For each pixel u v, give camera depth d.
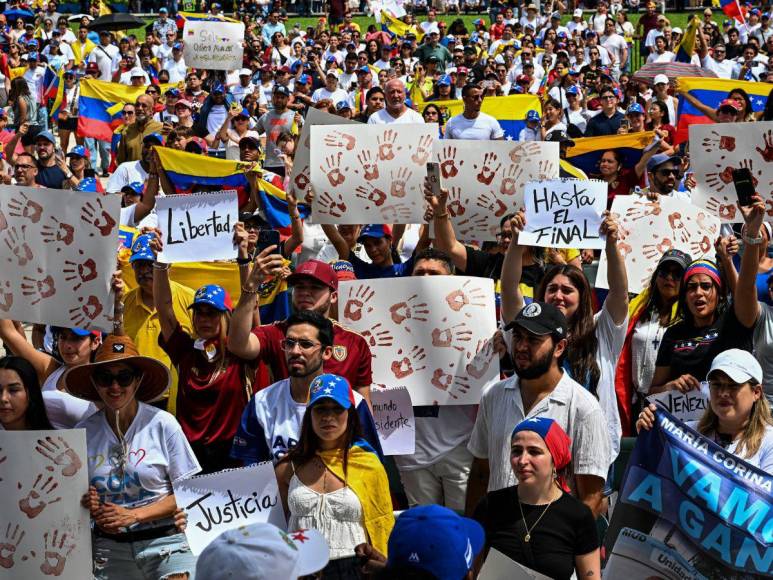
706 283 7.10
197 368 6.95
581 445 6.00
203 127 18.22
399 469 7.30
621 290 6.85
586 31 30.16
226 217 7.39
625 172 12.35
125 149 17.09
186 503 5.88
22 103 22.31
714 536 5.32
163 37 29.59
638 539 5.41
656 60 26.12
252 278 6.67
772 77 22.00
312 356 6.23
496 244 8.52
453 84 23.27
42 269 7.00
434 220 7.98
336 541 5.75
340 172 8.45
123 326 7.98
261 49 29.86
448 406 7.26
